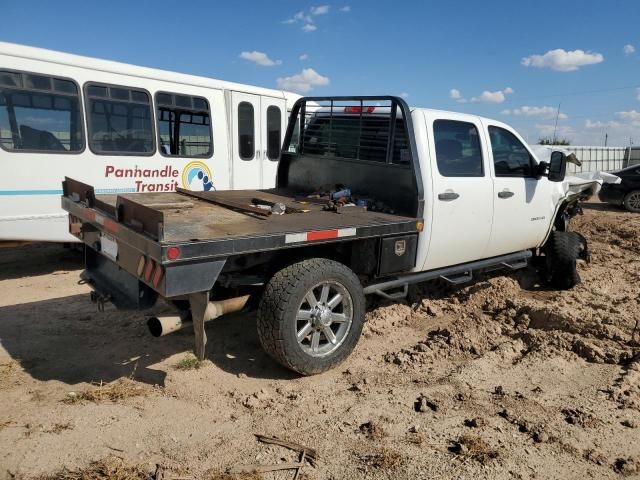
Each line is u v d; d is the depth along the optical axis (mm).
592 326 5016
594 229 12008
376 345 4836
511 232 5871
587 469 3092
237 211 4719
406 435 3373
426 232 4887
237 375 4152
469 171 5348
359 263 4629
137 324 5125
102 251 4211
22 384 3896
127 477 2885
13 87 6637
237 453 3148
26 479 2832
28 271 7312
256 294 4145
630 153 34562
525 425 3514
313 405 3717
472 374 4262
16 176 6730
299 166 6289
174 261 3277
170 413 3568
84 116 7297
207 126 8984
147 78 8016
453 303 5922
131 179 7918
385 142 5219
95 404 3637
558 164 5777
